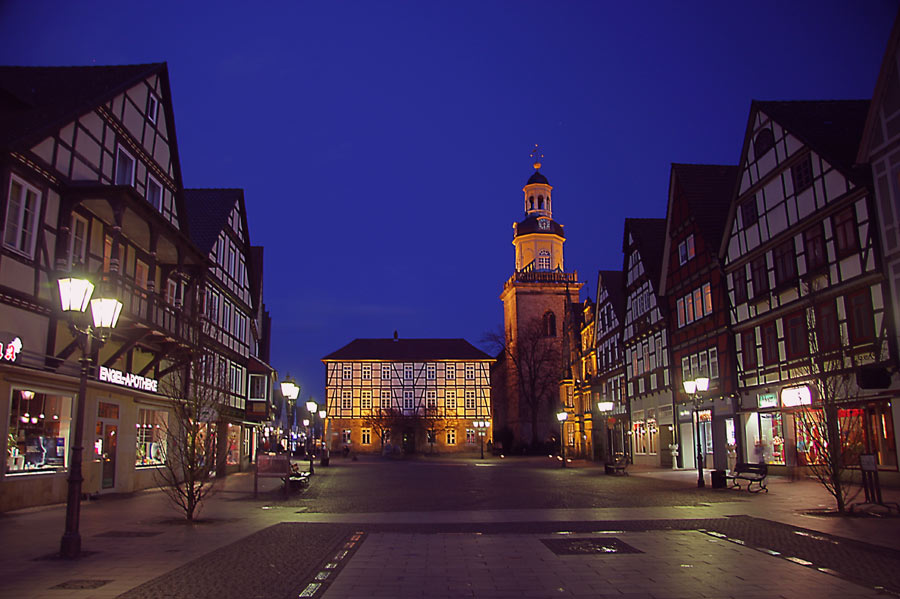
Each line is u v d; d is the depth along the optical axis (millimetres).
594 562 9859
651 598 7746
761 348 27875
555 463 50281
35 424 17109
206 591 8094
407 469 41156
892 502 16391
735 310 29875
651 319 40562
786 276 25922
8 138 15625
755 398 28234
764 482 23297
